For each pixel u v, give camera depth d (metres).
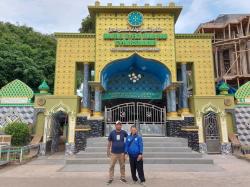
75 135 13.81
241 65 26.94
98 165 9.70
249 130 15.36
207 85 15.45
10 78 21.27
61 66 15.45
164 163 10.20
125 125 14.56
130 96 17.09
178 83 15.01
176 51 15.90
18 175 7.88
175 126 14.56
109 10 15.80
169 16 15.98
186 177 7.56
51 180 7.09
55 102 14.46
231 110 15.33
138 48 15.45
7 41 24.88
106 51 15.40
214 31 29.83
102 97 17.11
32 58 24.28
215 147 14.05
